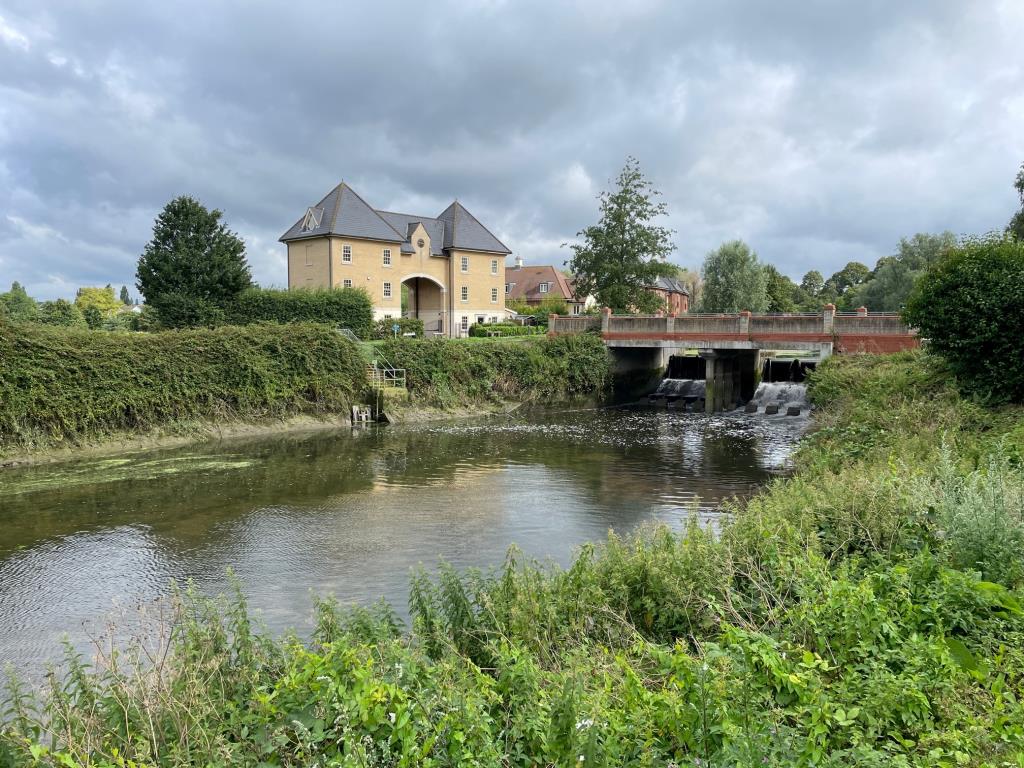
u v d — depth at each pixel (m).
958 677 4.93
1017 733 4.12
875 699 4.53
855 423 18.11
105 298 81.62
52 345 24.23
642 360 47.06
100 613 10.55
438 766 4.14
